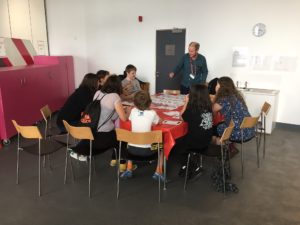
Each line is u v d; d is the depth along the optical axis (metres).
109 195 2.80
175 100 3.97
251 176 3.24
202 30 5.70
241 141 3.20
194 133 2.87
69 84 7.05
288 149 4.13
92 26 7.08
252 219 2.42
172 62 6.22
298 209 2.58
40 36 7.53
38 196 2.78
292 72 5.00
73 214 2.48
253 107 4.92
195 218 2.43
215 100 3.31
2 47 5.16
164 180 2.91
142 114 2.69
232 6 5.29
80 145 2.95
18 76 4.52
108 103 2.98
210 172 3.34
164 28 6.15
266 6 4.98
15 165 3.51
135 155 2.74
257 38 5.18
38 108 5.29
